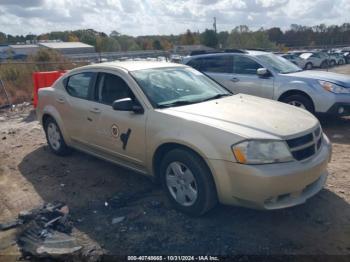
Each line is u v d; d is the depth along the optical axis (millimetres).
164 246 3357
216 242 3381
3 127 8562
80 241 3479
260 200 3293
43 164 5684
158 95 4297
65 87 5531
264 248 3271
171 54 27547
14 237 3635
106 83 4797
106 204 4223
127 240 3473
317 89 7285
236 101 4461
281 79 7754
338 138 6715
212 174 3500
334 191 4332
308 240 3373
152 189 4586
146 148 4102
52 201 4375
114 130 4512
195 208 3715
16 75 15578
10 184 4969
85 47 57812
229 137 3389
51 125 5949
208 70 9078
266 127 3508
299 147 3461
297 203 3471
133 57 31109
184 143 3643
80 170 5352
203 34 60969
